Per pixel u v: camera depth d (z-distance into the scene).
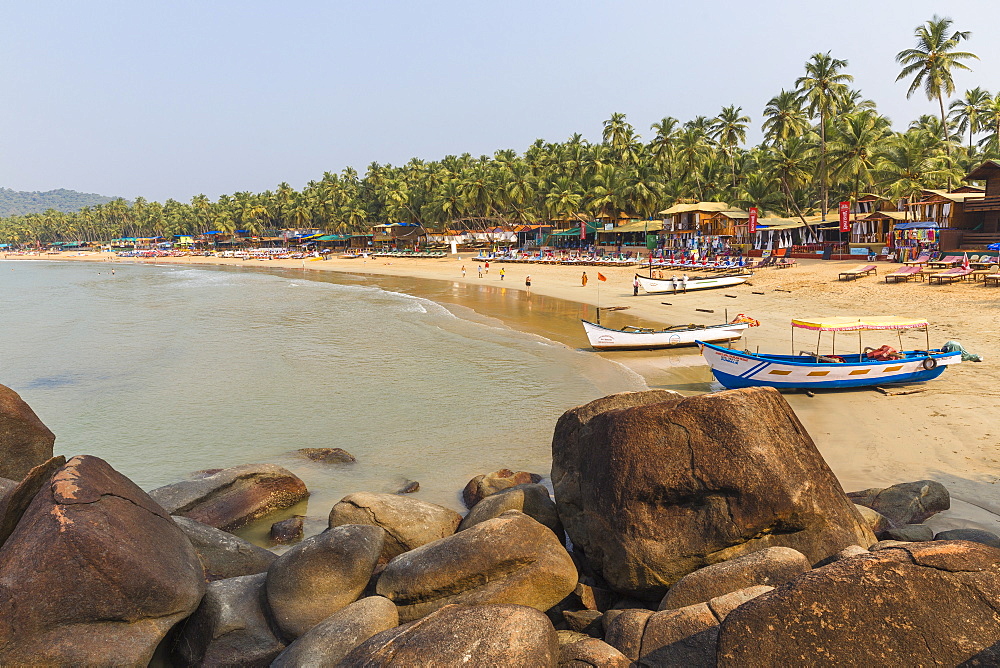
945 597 4.51
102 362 28.47
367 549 7.96
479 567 7.24
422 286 65.62
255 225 170.75
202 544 8.95
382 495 10.17
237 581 7.93
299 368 26.31
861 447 14.54
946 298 31.77
